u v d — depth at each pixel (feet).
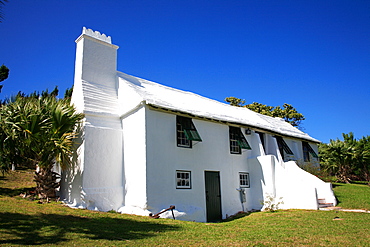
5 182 50.90
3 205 33.35
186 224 34.01
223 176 50.19
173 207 38.37
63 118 38.93
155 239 24.71
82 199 38.09
